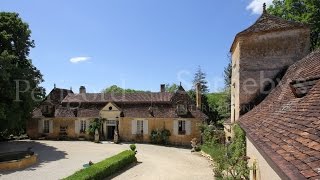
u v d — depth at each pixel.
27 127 44.28
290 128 7.46
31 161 25.03
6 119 30.94
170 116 40.34
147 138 41.03
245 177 14.08
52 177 19.97
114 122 42.44
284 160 5.70
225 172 18.75
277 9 27.67
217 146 28.91
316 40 25.86
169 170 22.72
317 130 5.94
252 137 9.67
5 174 20.81
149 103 42.44
